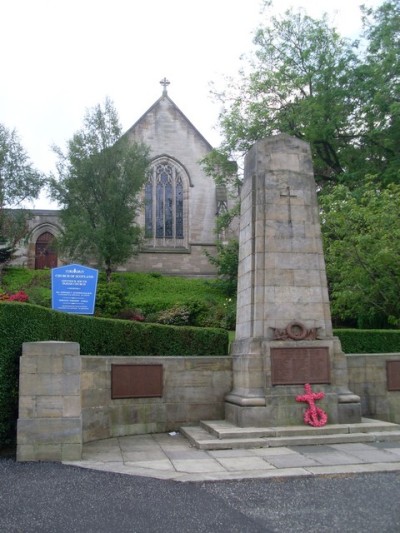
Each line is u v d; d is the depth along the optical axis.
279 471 8.16
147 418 12.38
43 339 10.62
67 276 16.31
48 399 9.27
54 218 45.84
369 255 18.78
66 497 7.01
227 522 6.04
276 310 12.34
